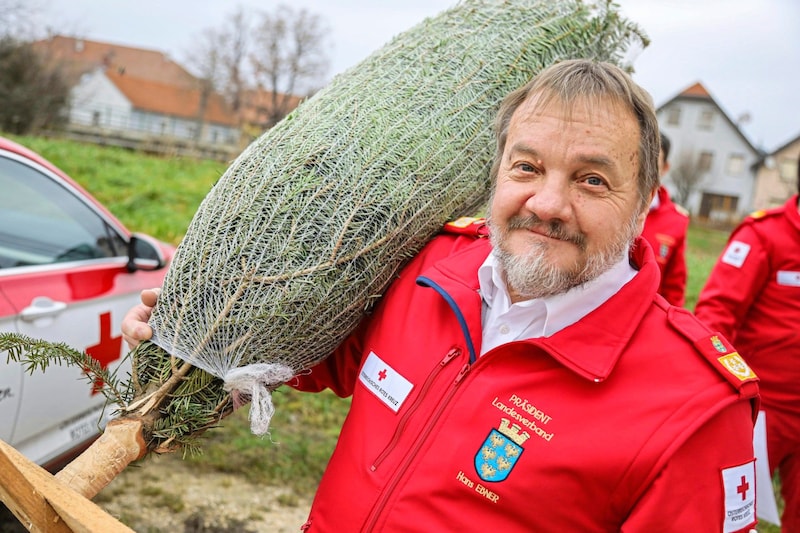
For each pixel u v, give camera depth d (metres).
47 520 1.24
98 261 3.29
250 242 1.54
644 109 1.43
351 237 1.57
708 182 46.00
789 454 3.20
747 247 3.11
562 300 1.46
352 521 1.54
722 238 29.89
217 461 3.86
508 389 1.45
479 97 1.75
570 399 1.40
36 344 1.57
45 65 19.16
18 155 3.05
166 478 3.62
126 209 9.80
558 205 1.38
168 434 1.55
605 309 1.45
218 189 1.64
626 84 1.42
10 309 2.56
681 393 1.34
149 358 1.58
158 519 3.23
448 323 1.63
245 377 1.53
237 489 3.63
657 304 1.54
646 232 3.71
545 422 1.39
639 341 1.44
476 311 1.56
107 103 50.38
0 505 3.00
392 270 1.73
